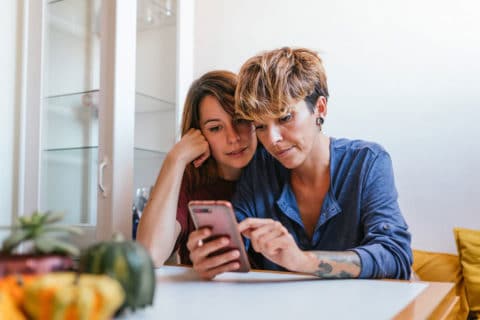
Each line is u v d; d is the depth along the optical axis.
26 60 1.85
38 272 0.45
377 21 1.85
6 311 0.39
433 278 1.52
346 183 1.23
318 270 0.91
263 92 1.16
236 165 1.38
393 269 0.98
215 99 1.37
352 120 1.87
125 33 1.62
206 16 2.18
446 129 1.72
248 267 0.96
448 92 1.72
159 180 1.28
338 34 1.91
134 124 1.68
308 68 1.20
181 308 0.64
